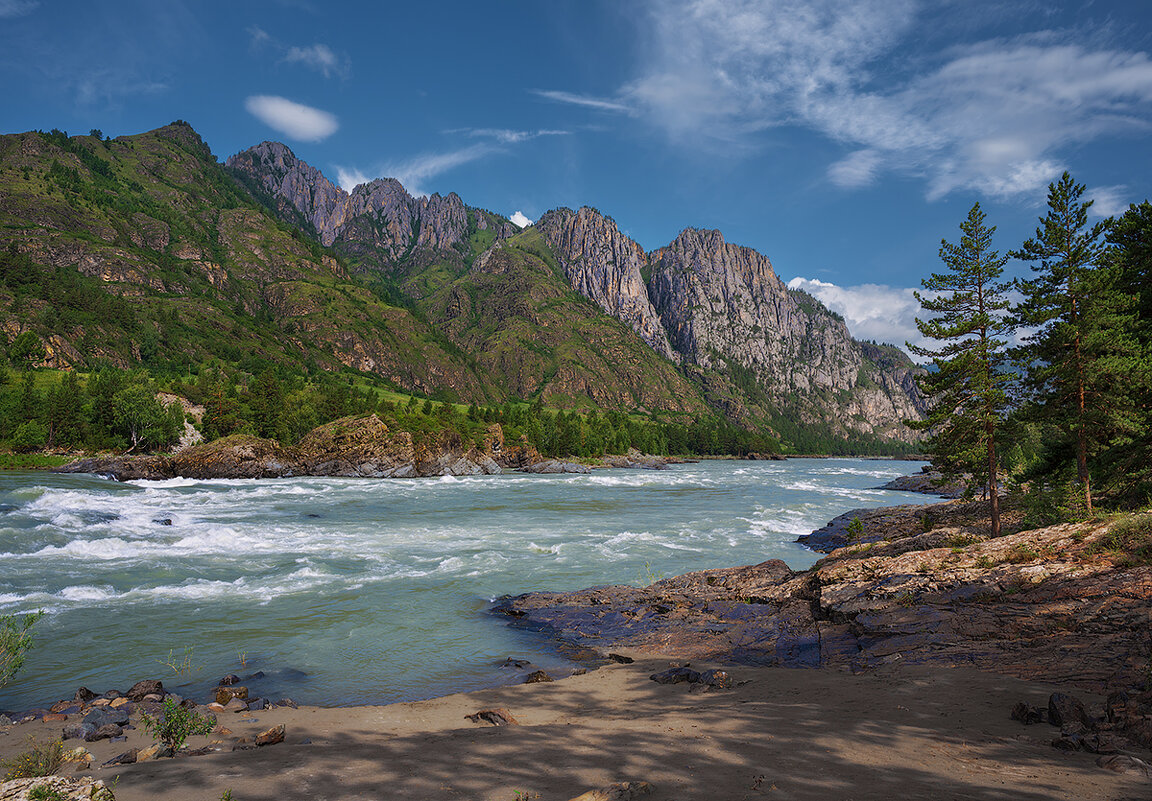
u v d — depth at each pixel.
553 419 186.62
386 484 79.88
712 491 78.00
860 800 5.67
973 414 27.00
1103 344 25.39
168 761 7.81
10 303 150.62
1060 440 31.83
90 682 13.26
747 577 23.02
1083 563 16.00
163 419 94.56
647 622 18.73
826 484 95.69
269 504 51.25
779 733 8.27
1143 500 28.17
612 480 100.12
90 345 152.12
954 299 27.44
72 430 88.50
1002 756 6.99
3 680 12.34
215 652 15.39
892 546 25.81
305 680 13.66
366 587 22.66
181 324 199.50
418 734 9.18
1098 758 6.70
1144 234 29.83
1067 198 26.67
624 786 5.92
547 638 17.58
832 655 14.73
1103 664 10.65
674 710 10.20
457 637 17.34
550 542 33.97
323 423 122.62
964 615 14.94
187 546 29.59
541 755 7.63
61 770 7.52
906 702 9.84
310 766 7.41
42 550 26.86
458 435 116.12
